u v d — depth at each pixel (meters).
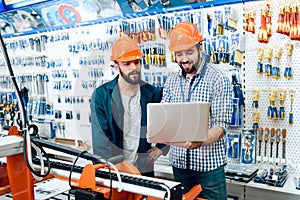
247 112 2.52
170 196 0.80
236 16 2.51
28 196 1.07
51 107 3.32
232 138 2.54
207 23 2.55
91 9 3.00
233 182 2.25
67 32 3.21
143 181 0.87
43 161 0.99
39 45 3.48
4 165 1.24
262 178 2.19
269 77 2.41
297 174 2.35
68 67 3.23
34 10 3.33
